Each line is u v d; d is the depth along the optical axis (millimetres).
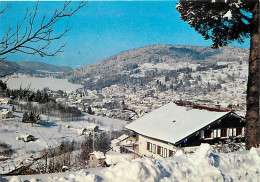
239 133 18203
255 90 7406
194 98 134375
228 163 5004
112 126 84438
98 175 3740
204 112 18625
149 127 19375
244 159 5355
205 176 4211
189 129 16531
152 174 3795
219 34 8016
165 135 16953
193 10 7270
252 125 7441
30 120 71125
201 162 4656
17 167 6121
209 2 6773
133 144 21125
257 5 6969
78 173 3744
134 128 20203
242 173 4797
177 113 20375
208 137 17109
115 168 3859
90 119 96562
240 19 7289
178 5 7445
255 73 7375
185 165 4496
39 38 3512
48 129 70125
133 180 3613
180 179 4055
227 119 17672
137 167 3707
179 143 15844
